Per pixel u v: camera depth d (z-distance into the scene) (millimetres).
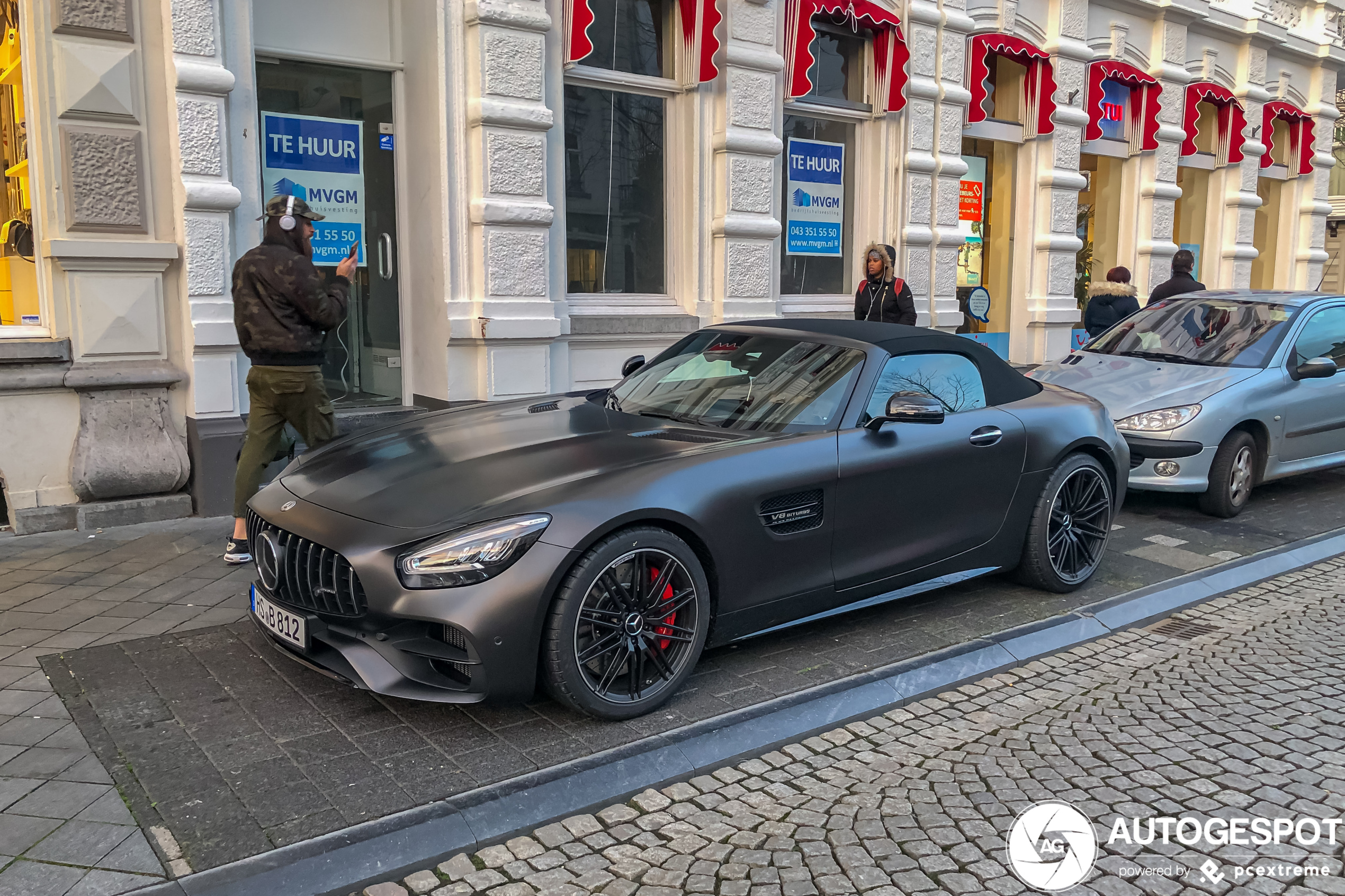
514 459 3656
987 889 2559
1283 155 15820
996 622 4547
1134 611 4820
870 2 9031
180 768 3018
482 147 6848
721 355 4637
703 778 3180
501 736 3297
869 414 4148
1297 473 7031
